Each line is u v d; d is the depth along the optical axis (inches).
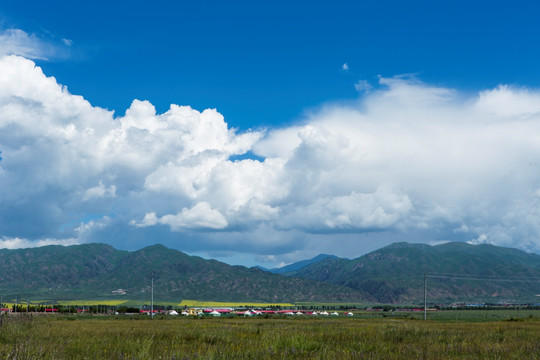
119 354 584.7
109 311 7711.6
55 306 7647.6
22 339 776.3
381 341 839.7
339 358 593.0
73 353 619.8
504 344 774.5
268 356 597.6
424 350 677.3
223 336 913.5
